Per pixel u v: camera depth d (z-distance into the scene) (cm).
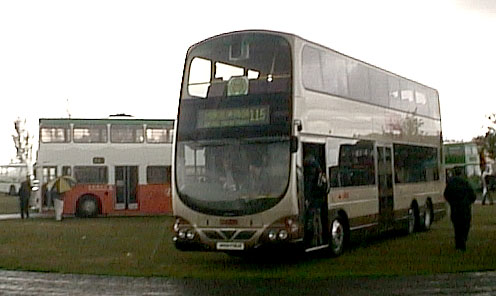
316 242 1667
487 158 6700
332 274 1511
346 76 1908
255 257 1852
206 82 1653
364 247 2027
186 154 1628
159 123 3659
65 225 3039
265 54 1616
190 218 1596
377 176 2070
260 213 1534
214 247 1568
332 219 1755
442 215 2720
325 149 1730
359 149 1956
